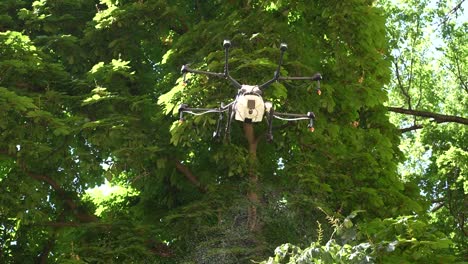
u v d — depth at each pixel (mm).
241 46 17734
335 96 19062
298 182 17406
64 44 18859
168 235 18141
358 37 18234
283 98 17875
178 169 19094
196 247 16547
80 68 19531
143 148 17188
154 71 20734
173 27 20094
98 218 21453
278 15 19344
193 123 16828
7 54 17844
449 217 27266
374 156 19281
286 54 17422
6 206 17969
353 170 18734
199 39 18344
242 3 19609
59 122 17109
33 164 18703
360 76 18469
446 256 14797
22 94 17812
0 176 21703
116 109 18250
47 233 20953
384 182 19125
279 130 19031
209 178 18578
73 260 16391
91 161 17781
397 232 14500
